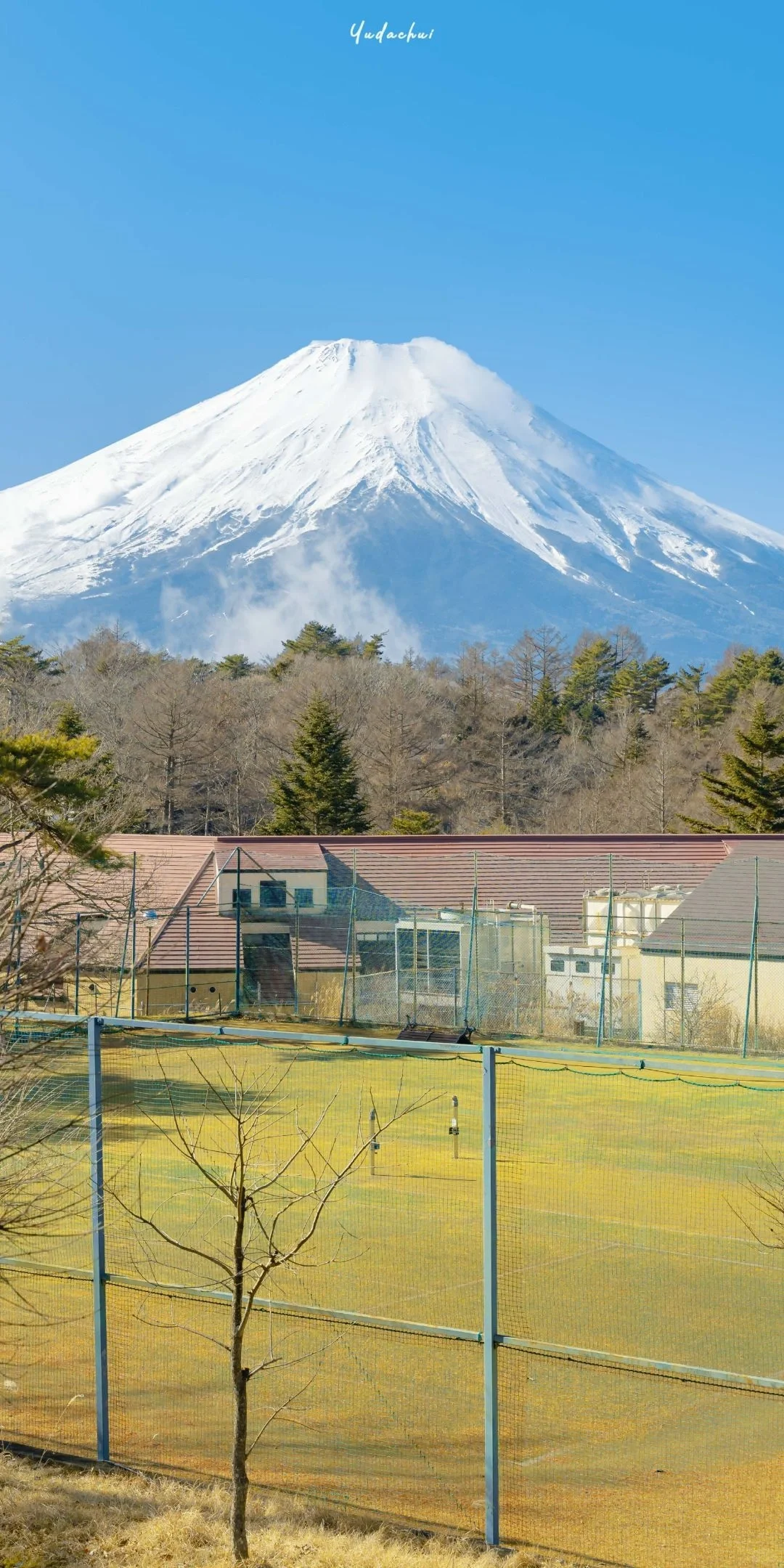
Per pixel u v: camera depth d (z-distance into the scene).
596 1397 11.22
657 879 47.53
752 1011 34.78
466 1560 8.16
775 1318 12.95
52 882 9.76
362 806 64.06
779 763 63.00
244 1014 37.62
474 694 86.88
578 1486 9.47
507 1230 15.96
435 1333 9.01
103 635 102.75
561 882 47.41
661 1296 13.57
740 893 38.34
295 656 100.12
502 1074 28.36
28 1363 11.60
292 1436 10.30
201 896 42.50
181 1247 8.48
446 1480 9.57
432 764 82.38
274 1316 12.84
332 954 39.88
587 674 100.00
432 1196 17.66
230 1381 11.33
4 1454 9.84
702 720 84.81
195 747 75.50
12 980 8.67
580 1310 13.16
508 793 81.00
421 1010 36.88
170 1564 7.93
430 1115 23.72
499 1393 11.22
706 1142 21.33
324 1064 29.28
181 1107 23.41
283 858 44.72
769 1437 10.43
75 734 55.44
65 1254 14.19
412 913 40.97
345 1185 18.19
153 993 37.72
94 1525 8.57
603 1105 24.69
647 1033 35.50
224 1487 9.30
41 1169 9.89
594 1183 18.42
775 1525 8.76
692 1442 10.30
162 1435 10.25
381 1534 8.57
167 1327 10.90
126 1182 16.08
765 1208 16.94
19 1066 8.82
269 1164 18.92
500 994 36.41
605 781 79.75
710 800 59.12
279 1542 8.31
